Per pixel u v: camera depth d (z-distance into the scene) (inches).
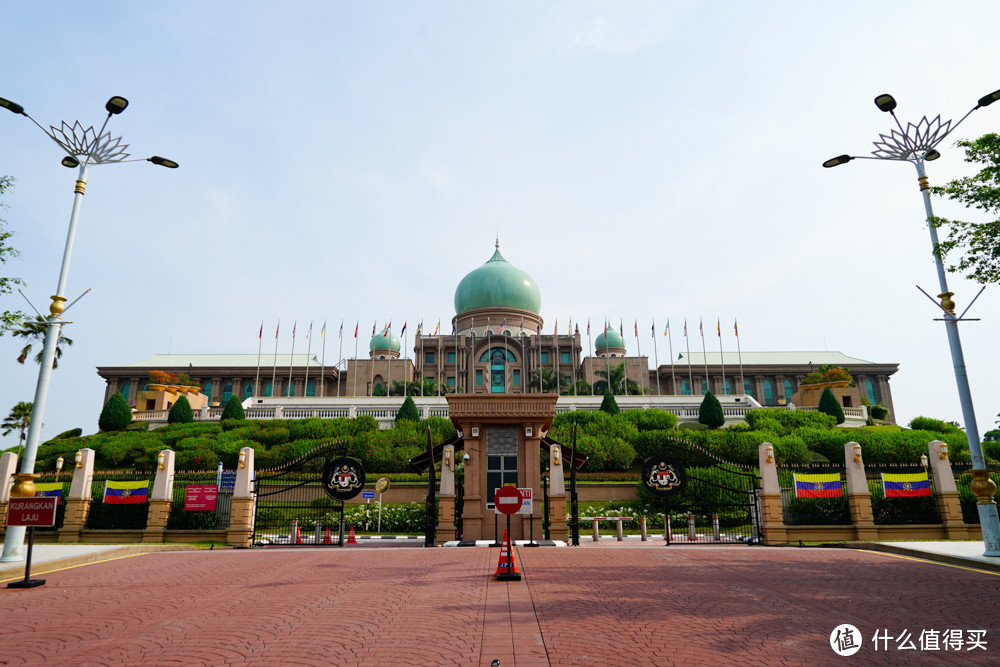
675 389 3794.3
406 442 1817.2
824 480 955.3
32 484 673.6
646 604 437.4
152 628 385.4
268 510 1299.2
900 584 520.7
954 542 855.7
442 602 449.4
